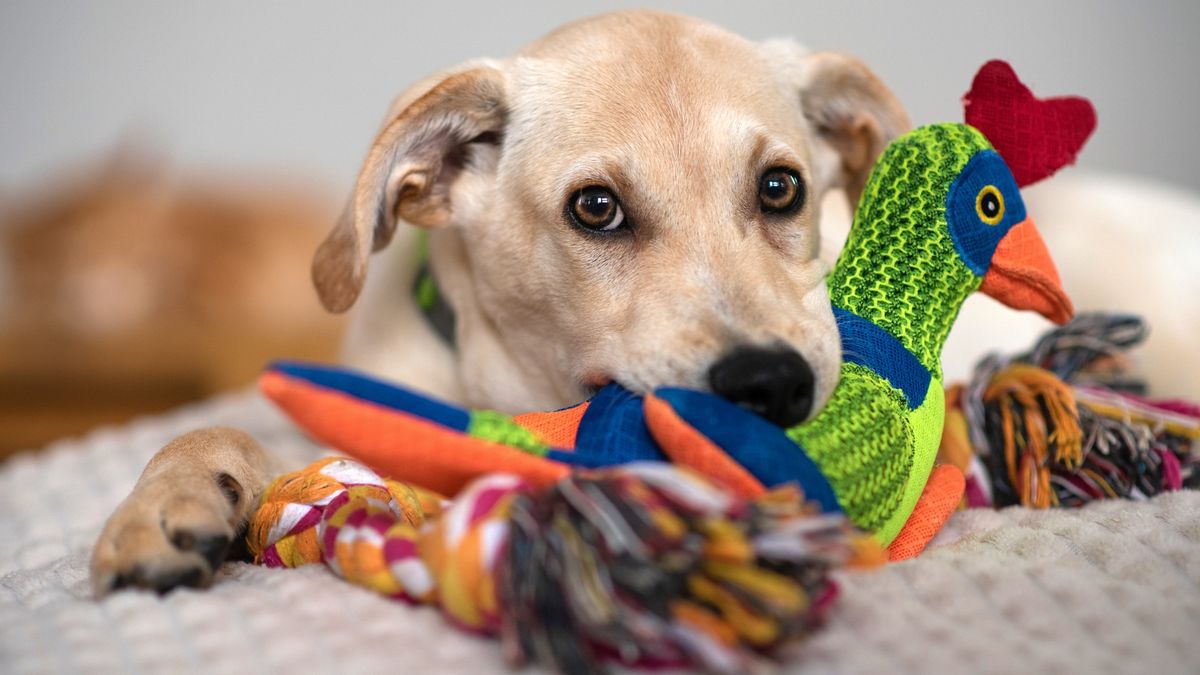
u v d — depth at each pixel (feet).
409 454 1.41
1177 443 1.88
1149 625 1.43
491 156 2.10
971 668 1.34
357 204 1.98
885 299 1.71
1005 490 1.85
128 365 4.07
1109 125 4.59
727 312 1.76
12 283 4.18
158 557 1.49
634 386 1.76
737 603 1.28
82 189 4.52
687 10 4.72
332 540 1.54
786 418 1.60
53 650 1.41
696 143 1.92
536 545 1.30
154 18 4.91
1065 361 1.98
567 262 1.95
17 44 4.81
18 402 4.03
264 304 4.27
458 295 2.20
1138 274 2.90
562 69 2.05
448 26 5.00
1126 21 4.51
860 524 1.53
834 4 4.67
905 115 2.15
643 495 1.30
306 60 5.04
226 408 2.88
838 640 1.36
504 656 1.34
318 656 1.38
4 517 2.12
